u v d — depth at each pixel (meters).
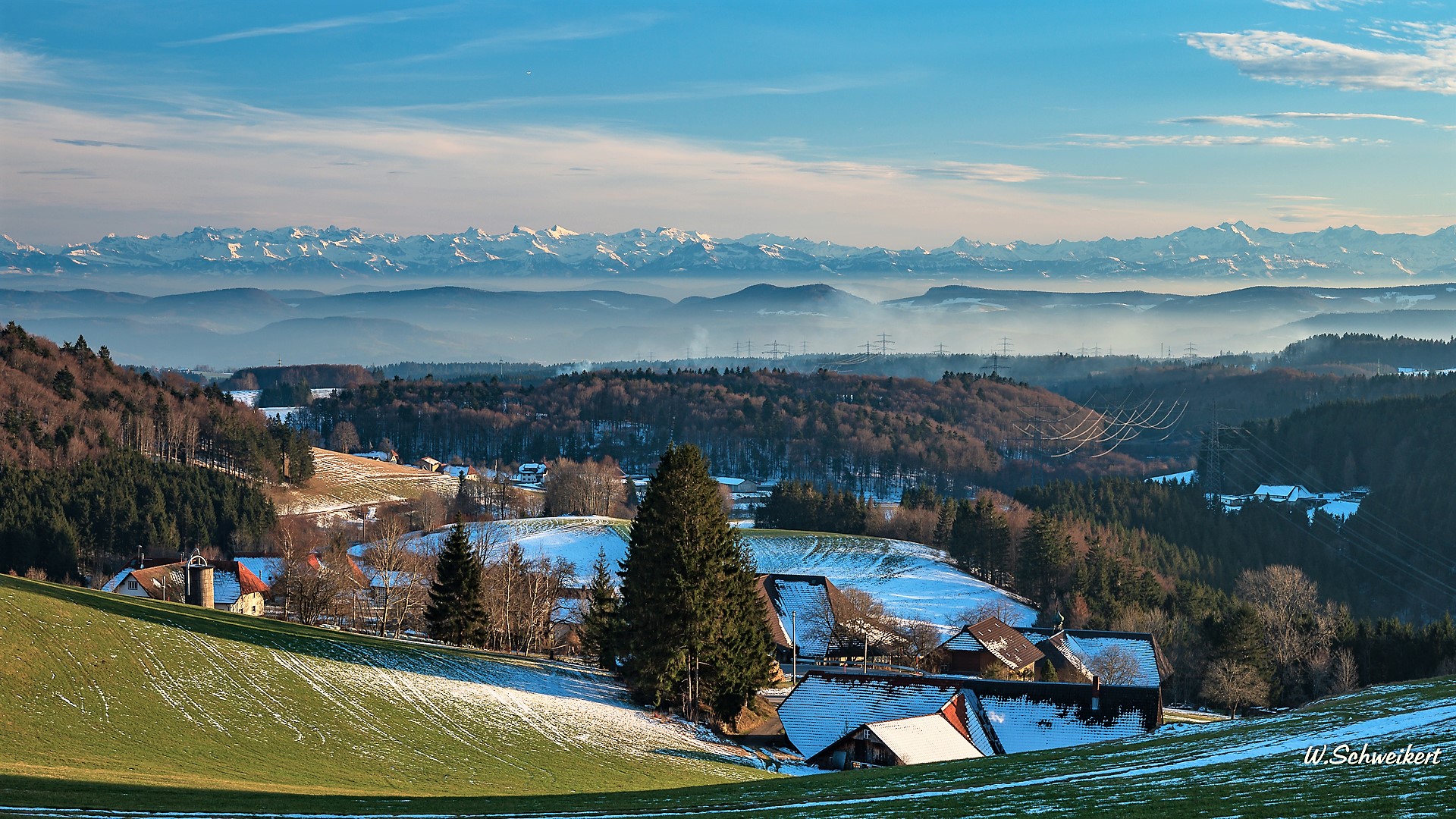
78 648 57.72
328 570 111.44
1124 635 109.12
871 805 39.88
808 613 114.69
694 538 73.62
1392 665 106.75
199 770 46.81
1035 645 108.88
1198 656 109.69
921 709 70.12
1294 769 38.69
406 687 67.06
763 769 63.34
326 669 66.81
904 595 151.00
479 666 77.00
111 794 37.56
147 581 116.94
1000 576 165.00
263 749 51.97
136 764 45.97
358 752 54.12
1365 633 110.75
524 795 49.72
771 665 78.50
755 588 80.12
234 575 116.38
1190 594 145.12
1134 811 33.34
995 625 107.94
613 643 82.75
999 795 40.19
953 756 64.31
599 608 93.38
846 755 66.19
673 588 72.69
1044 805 36.47
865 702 71.44
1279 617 116.44
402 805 41.12
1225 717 96.38
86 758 45.19
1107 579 144.12
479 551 124.69
